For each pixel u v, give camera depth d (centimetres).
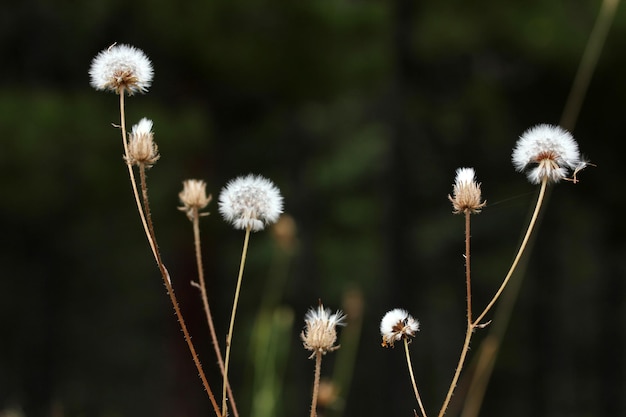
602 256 1538
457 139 1313
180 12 892
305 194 1833
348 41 987
